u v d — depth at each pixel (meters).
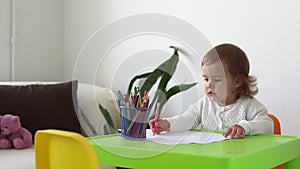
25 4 2.56
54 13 2.69
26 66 2.58
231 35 2.04
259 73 1.97
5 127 1.93
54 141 0.99
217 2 2.09
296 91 1.88
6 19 2.49
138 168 1.08
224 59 1.56
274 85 1.93
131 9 2.41
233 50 1.59
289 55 1.89
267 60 1.95
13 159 1.73
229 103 1.56
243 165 0.98
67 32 2.71
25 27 2.57
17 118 1.94
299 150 1.32
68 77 2.70
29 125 2.03
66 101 2.10
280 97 1.92
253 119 1.49
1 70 2.47
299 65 1.87
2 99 2.05
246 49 2.00
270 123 1.46
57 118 2.07
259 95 1.97
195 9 2.16
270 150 1.12
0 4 2.46
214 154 0.99
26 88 2.12
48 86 2.14
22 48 2.56
